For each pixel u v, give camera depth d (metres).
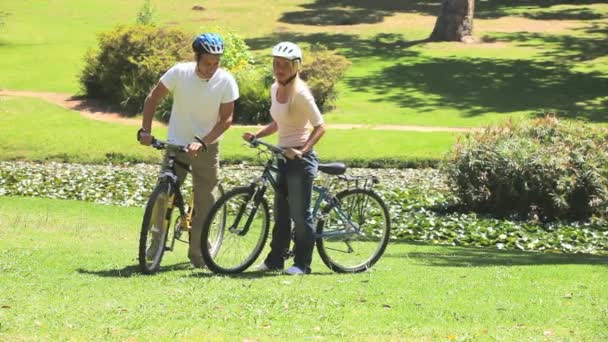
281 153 9.55
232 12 57.47
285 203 9.95
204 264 10.17
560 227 17.94
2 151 27.72
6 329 6.60
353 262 10.39
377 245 10.52
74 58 44.75
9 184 21.83
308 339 6.66
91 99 35.81
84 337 6.49
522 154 18.66
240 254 9.82
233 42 35.41
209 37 9.74
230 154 26.41
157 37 35.00
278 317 7.34
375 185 22.28
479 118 32.69
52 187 21.52
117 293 8.18
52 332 6.59
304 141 9.66
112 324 6.91
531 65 42.22
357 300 8.18
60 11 58.19
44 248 11.15
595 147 18.81
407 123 31.94
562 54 44.72
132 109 34.16
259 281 9.13
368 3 61.53
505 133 19.67
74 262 10.01
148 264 9.61
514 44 47.19
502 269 11.05
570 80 39.38
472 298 8.58
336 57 34.72
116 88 34.91
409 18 55.50
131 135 29.52
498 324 7.43
